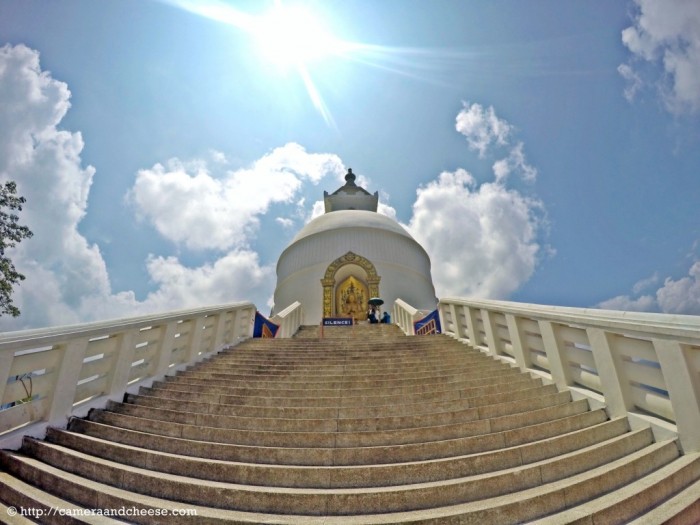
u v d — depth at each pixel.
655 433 4.71
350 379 7.00
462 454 4.32
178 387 7.02
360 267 25.84
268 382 6.79
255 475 3.86
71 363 5.62
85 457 4.31
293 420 5.03
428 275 29.58
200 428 4.89
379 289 24.86
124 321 6.66
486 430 4.85
